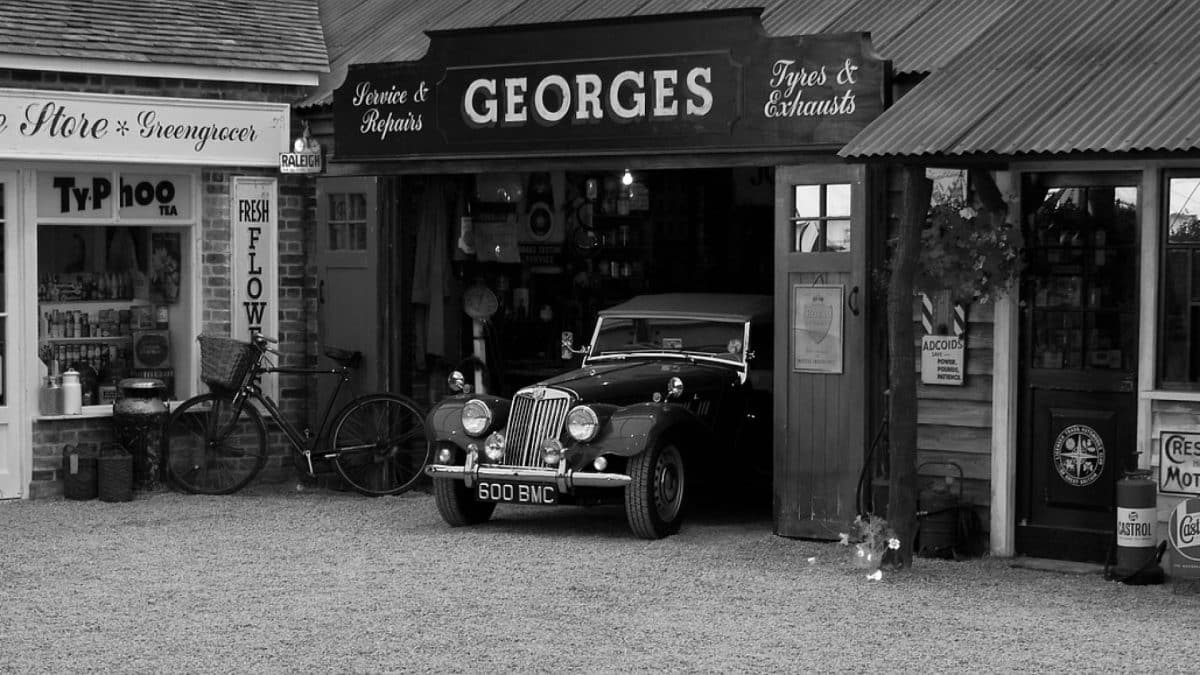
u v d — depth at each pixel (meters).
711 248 17.23
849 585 10.98
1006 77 11.59
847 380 12.52
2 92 14.27
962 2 13.35
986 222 11.50
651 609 10.25
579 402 12.73
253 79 15.70
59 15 15.04
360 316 15.51
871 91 12.30
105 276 15.49
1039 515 11.95
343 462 15.30
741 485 14.29
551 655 9.05
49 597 10.66
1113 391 11.59
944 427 12.28
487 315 15.81
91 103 14.77
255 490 15.54
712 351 14.18
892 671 8.68
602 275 16.77
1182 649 9.13
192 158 15.40
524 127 14.17
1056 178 11.76
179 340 15.89
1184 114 10.27
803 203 12.77
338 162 15.43
